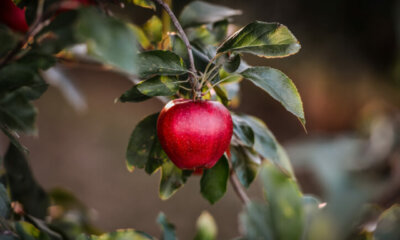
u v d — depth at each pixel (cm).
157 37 107
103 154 403
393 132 132
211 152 90
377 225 83
